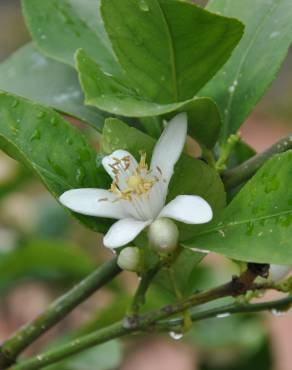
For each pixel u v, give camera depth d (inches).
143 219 11.8
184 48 12.0
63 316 13.3
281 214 11.6
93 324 16.4
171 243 11.5
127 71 12.2
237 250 11.5
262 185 11.7
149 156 12.1
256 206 11.7
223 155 12.8
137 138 12.1
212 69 12.2
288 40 13.0
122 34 11.9
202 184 12.0
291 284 12.2
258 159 12.7
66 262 19.7
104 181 12.3
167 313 12.5
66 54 13.7
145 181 11.7
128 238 11.5
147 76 12.3
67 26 13.9
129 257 12.0
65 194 11.8
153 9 11.6
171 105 11.7
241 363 21.2
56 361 13.0
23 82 14.1
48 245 19.2
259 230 11.6
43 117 12.3
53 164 12.2
